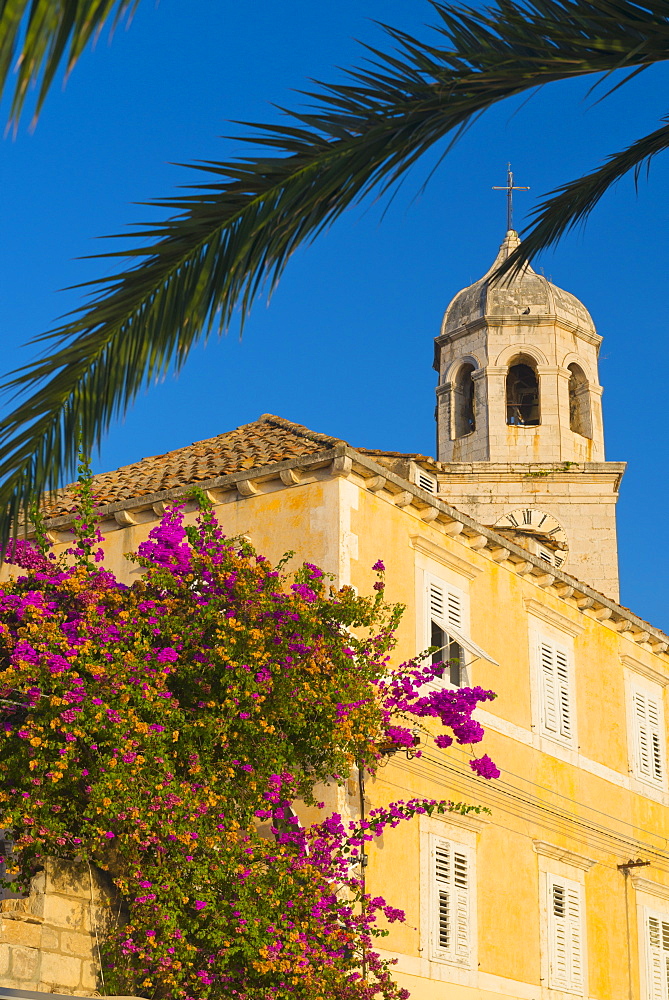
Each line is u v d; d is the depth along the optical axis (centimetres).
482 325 3494
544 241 1043
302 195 768
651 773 2448
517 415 3575
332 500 1833
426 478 2114
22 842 1298
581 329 3512
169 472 2161
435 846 1847
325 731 1495
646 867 2344
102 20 436
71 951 1344
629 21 791
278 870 1402
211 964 1339
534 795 2103
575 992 2064
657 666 2556
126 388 786
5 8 413
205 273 767
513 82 795
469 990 1834
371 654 1756
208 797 1364
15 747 1373
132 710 1350
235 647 1451
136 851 1328
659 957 2297
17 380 778
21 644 1347
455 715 1689
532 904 2030
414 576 1947
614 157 1030
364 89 781
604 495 3275
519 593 2202
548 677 2222
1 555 904
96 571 1523
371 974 1655
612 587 3206
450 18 796
